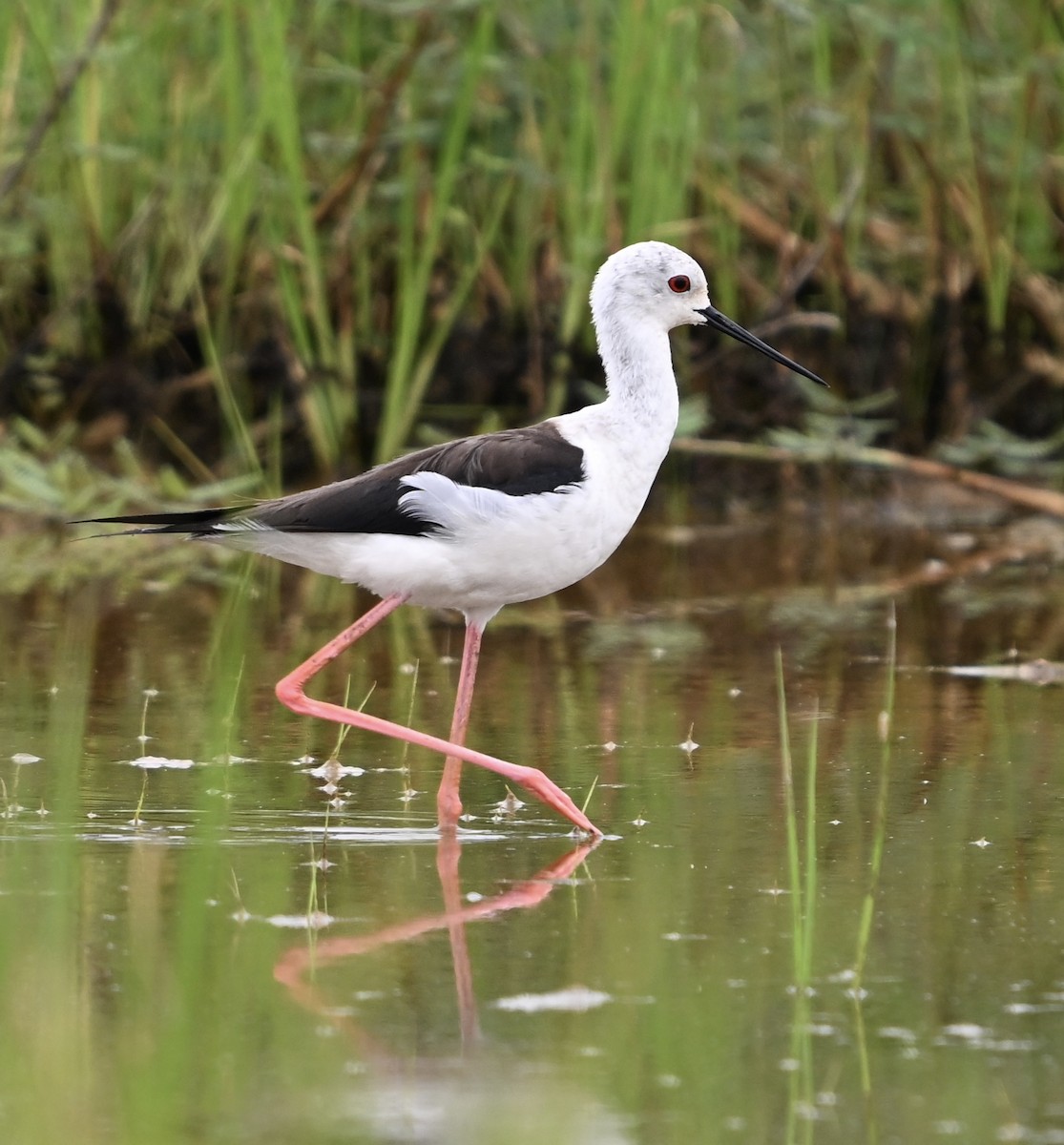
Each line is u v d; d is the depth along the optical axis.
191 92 17.09
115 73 16.94
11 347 17.81
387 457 16.47
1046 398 18.52
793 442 16.80
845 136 18.36
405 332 16.27
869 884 7.59
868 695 11.05
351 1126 5.48
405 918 7.25
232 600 14.27
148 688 11.23
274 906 7.37
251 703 10.94
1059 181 18.64
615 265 9.86
